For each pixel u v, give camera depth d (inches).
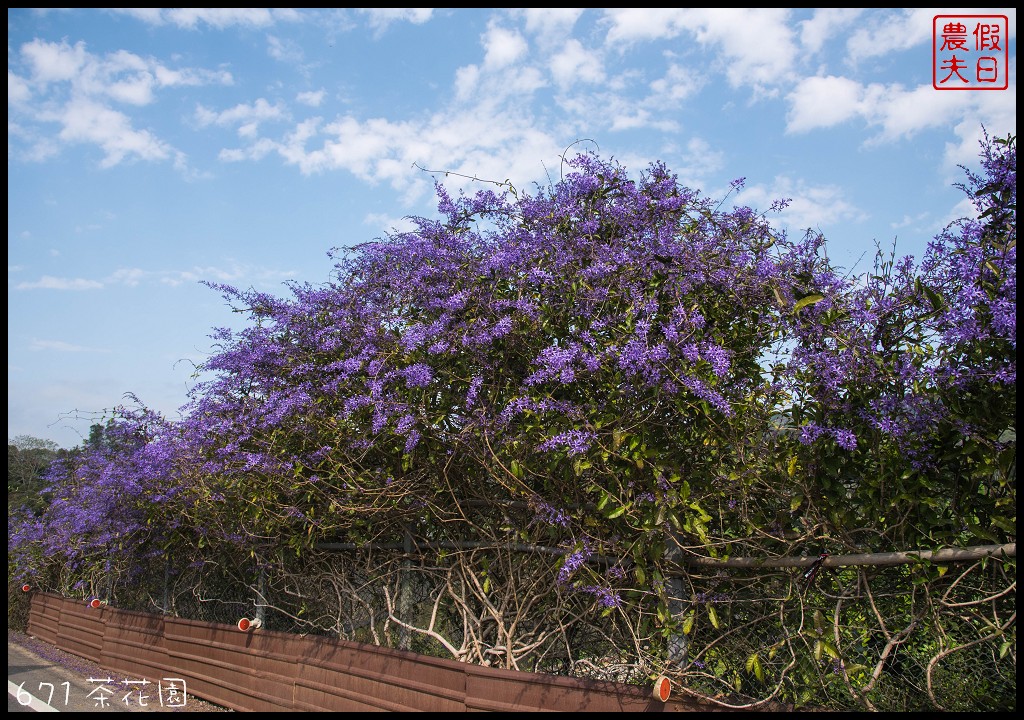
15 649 386.9
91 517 301.0
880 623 129.2
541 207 185.8
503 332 170.1
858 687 130.8
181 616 316.2
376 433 191.9
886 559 127.0
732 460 146.6
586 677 169.8
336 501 203.8
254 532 235.6
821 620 135.2
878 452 127.9
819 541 138.5
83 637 362.0
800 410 137.6
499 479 171.8
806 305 139.8
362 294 215.3
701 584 155.6
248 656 242.8
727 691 148.9
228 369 234.7
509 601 184.5
